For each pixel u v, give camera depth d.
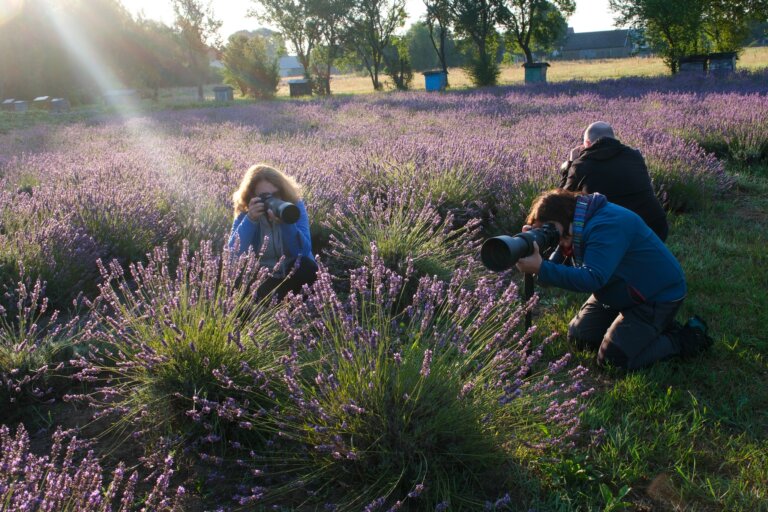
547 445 2.62
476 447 2.53
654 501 2.52
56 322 4.26
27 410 3.14
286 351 3.13
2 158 12.38
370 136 12.54
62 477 2.04
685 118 10.97
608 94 21.14
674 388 3.33
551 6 46.53
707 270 5.00
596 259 3.23
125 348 3.07
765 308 4.18
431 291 2.96
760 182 8.20
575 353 3.78
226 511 2.43
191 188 6.81
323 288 2.91
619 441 2.83
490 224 6.27
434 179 6.43
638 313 3.48
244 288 3.20
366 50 53.00
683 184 6.91
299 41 56.00
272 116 21.17
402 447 2.47
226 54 47.56
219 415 2.66
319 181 6.50
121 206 5.68
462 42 51.00
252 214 3.97
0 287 4.30
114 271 3.36
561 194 3.35
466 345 2.77
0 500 1.85
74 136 17.23
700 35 35.97
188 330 2.92
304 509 2.44
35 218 5.30
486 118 15.45
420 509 2.42
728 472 2.68
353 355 2.63
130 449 2.81
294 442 2.71
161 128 19.08
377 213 4.98
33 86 53.88
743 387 3.28
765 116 10.23
